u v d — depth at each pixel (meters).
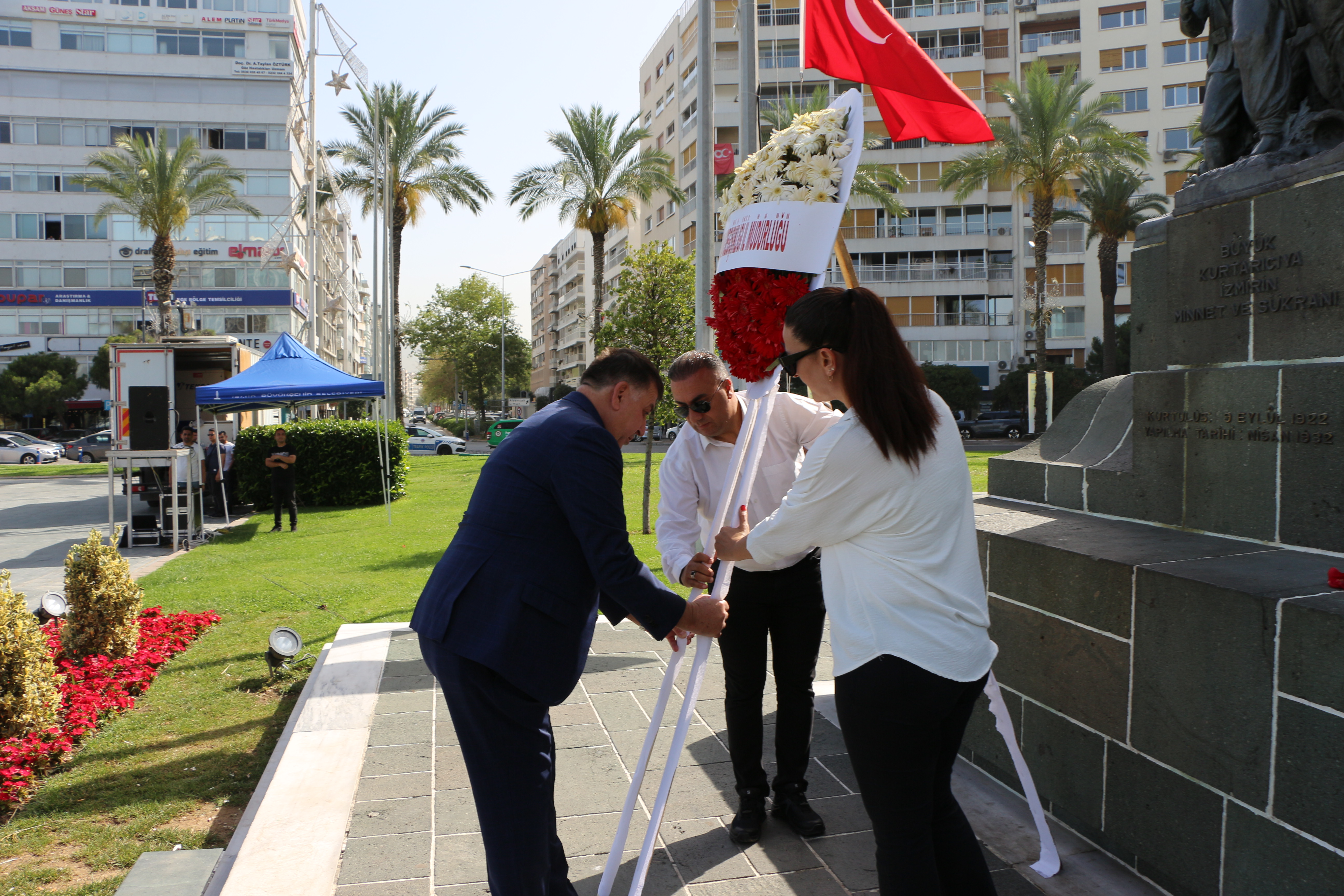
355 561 10.55
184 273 46.84
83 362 47.53
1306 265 2.64
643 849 2.45
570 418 2.33
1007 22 46.12
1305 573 2.37
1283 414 2.69
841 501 1.96
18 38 44.94
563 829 3.12
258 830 3.07
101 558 5.77
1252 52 2.93
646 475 11.77
